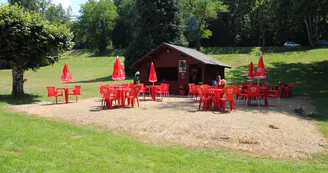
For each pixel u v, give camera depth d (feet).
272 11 121.19
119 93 46.88
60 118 36.55
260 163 19.85
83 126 31.12
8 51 59.21
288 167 19.12
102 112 40.60
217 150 23.30
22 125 28.43
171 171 17.60
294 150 23.86
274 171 18.22
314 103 53.67
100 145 22.61
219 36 209.67
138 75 81.10
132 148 22.18
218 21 207.72
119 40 262.47
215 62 82.12
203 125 30.99
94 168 17.54
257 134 27.61
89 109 44.11
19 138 23.12
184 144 24.90
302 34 188.75
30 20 57.11
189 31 175.94
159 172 17.38
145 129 29.89
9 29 53.98
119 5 270.26
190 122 32.58
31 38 57.62
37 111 42.91
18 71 62.69
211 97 44.21
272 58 135.13
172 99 62.03
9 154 19.34
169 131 28.99
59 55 64.08
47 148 21.17
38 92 72.90
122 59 173.99
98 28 256.11
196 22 172.45
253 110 43.60
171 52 76.74
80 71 145.18
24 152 19.88
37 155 19.30
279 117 37.45
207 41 211.20
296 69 108.99
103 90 45.73
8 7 56.85
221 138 26.53
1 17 54.49
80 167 17.56
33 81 112.88
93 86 87.92
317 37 162.50
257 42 202.39
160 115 37.73
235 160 20.42
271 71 109.40
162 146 23.62
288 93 66.74
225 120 33.88
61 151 20.44
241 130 28.81
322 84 82.84
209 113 39.81
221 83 63.57
